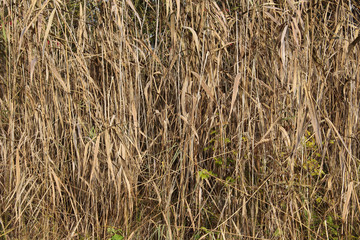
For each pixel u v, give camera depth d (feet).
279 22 5.72
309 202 5.69
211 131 6.19
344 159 5.27
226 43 5.73
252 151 5.41
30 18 5.52
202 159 6.10
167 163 5.68
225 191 5.75
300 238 5.51
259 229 5.69
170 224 5.80
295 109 5.65
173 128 6.48
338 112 5.87
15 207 5.32
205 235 5.24
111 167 5.17
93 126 6.03
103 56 5.89
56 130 5.84
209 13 5.68
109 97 5.83
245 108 5.77
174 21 5.72
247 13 5.49
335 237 5.73
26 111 5.51
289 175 5.57
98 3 6.05
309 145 5.84
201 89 5.93
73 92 6.23
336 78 5.97
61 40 5.50
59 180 5.30
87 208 5.57
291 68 5.35
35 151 5.83
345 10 6.20
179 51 5.53
